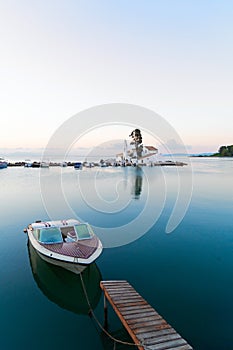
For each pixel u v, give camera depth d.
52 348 6.84
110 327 7.66
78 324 7.86
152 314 6.85
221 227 17.98
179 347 5.75
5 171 59.12
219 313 8.23
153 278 10.69
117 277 10.79
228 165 76.94
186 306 8.62
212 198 27.58
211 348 6.75
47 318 8.12
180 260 12.52
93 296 9.41
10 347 6.87
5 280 10.37
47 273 10.66
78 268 10.02
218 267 11.73
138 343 5.85
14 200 26.53
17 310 8.50
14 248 13.72
